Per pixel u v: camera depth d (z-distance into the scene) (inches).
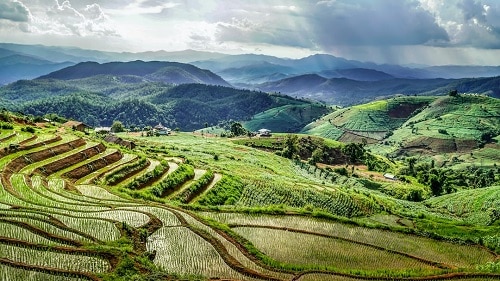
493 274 1728.6
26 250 1552.7
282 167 6028.5
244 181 3759.8
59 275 1384.1
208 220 2208.4
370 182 6048.2
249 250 1856.5
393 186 5876.0
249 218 2468.0
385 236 2353.6
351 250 2066.9
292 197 3654.0
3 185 2461.9
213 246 1831.9
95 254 1553.9
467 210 4456.2
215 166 4483.3
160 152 4987.7
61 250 1566.2
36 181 2667.3
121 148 4252.0
